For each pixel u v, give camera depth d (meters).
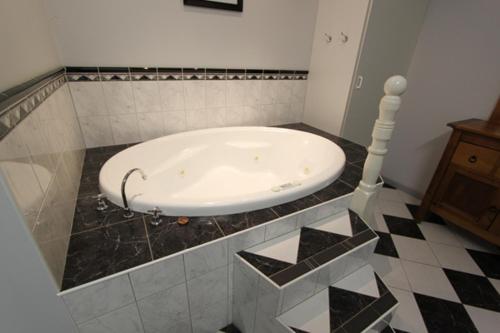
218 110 2.09
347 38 1.98
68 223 0.98
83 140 1.67
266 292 0.96
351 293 1.12
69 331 0.84
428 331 1.25
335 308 1.05
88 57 1.52
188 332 1.14
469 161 1.68
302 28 2.19
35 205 0.71
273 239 1.15
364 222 1.31
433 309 1.36
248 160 2.07
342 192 1.37
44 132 0.92
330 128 2.30
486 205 1.65
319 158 1.86
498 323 1.30
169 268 0.91
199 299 1.07
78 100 1.57
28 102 0.80
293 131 2.07
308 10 2.15
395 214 2.14
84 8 1.42
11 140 0.64
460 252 1.75
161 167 1.71
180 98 1.89
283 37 2.14
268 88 2.26
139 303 0.91
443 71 2.07
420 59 2.20
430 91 2.18
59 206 0.92
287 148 2.08
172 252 0.91
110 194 1.14
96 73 1.57
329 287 1.15
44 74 1.10
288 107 2.46
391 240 1.84
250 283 1.03
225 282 1.11
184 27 1.72
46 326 0.80
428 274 1.57
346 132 2.22
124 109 1.73
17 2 0.93
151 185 1.63
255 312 1.07
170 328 1.06
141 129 1.84
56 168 0.98
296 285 0.95
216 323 1.22
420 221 2.02
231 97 2.11
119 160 1.44
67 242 0.92
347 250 1.12
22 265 0.67
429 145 2.27
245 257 1.04
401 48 2.11
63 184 1.03
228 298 1.18
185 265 0.94
